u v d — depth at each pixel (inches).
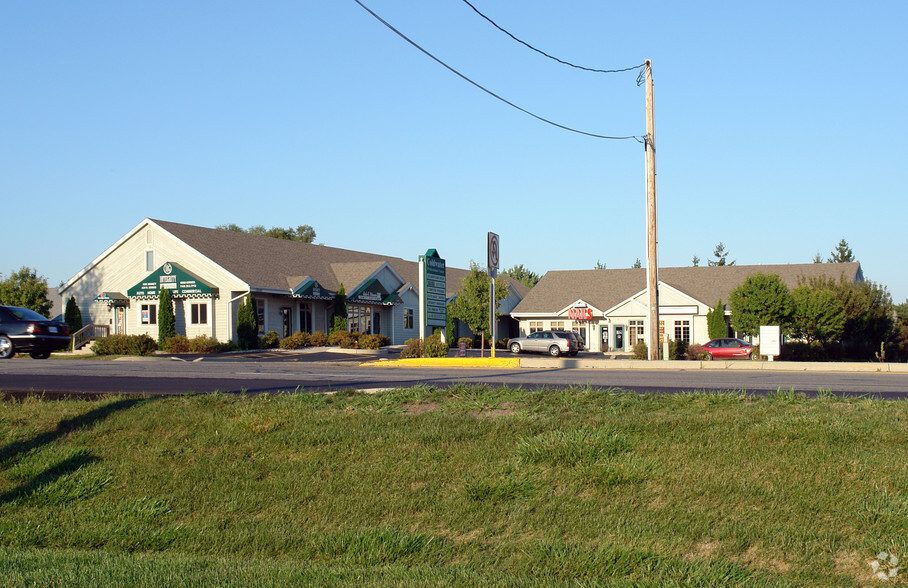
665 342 1072.2
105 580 231.6
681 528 263.6
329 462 352.8
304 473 340.8
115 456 379.6
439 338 1182.3
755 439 348.2
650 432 369.1
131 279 1616.6
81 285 1670.8
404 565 247.6
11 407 485.4
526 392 493.4
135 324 1596.9
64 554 268.4
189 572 240.1
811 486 287.9
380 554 257.9
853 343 1628.9
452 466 335.9
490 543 267.0
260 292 1525.6
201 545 278.4
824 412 400.5
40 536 294.4
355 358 1228.5
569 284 2190.0
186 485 335.6
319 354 1369.3
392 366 954.1
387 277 1900.8
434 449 359.3
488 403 459.5
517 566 243.6
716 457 325.7
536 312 2078.0
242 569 243.4
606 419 395.5
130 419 438.9
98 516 311.4
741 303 1566.2
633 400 458.9
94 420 441.7
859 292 1630.2
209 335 1503.4
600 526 270.5
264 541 276.8
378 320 1873.8
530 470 323.3
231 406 461.7
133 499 324.2
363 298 1750.7
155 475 349.7
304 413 441.7
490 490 304.7
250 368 855.1
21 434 420.5
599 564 239.5
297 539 277.1
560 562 242.4
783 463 313.3
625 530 264.2
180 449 384.5
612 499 293.1
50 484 342.0
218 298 1508.4
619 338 1952.5
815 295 1558.8
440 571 237.3
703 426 375.2
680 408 436.1
